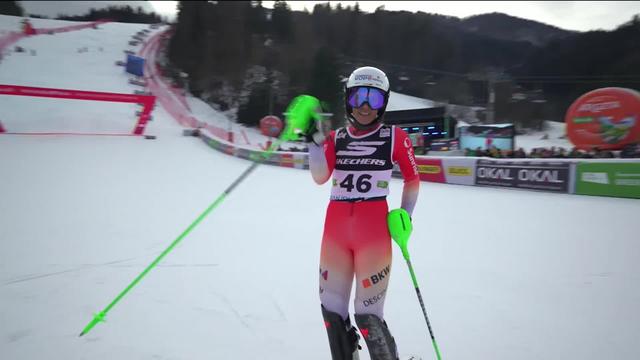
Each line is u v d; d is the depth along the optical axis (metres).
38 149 14.41
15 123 19.94
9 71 33.12
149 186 9.89
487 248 5.56
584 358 2.70
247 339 2.85
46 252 4.75
